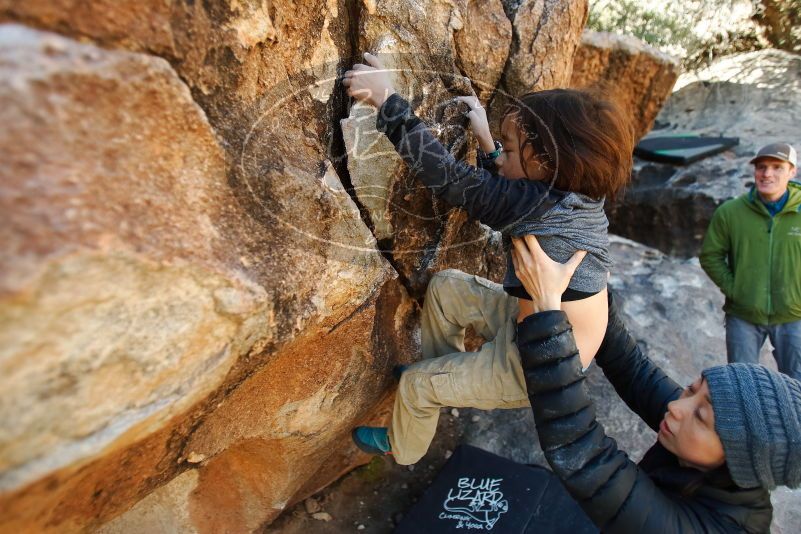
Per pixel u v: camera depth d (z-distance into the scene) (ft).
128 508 4.41
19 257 2.29
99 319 2.63
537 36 6.26
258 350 3.80
